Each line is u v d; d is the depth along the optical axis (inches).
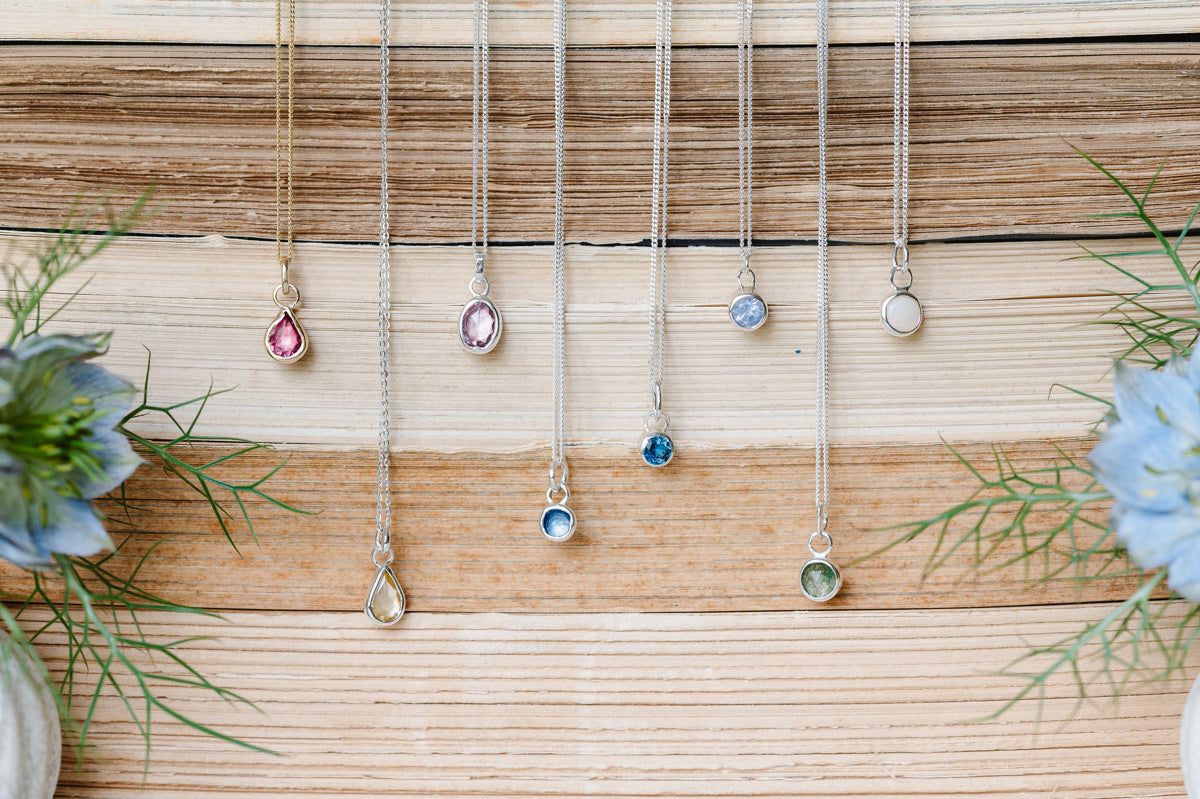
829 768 13.3
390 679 13.3
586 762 13.3
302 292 13.3
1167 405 11.8
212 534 13.3
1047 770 13.2
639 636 13.3
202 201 13.2
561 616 13.3
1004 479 12.6
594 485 13.3
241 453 13.3
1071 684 13.2
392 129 13.2
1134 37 13.1
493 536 13.3
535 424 13.3
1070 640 13.2
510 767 13.3
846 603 13.3
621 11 13.2
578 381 13.3
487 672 13.3
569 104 13.2
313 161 13.2
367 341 13.3
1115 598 13.2
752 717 13.3
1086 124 13.2
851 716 13.3
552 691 13.3
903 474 13.3
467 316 13.2
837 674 13.3
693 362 13.3
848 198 13.3
